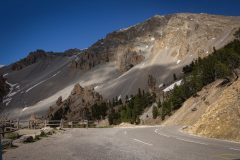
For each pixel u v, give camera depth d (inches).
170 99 4387.3
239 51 4232.3
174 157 548.7
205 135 1083.3
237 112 1021.2
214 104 1280.8
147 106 6245.1
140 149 686.5
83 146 777.6
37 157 587.2
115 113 6988.2
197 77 3991.1
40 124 1827.0
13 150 708.7
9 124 1514.5
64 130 1601.9
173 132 1352.1
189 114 2842.0
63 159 553.9
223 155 569.0
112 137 1070.4
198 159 520.4
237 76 2726.4
